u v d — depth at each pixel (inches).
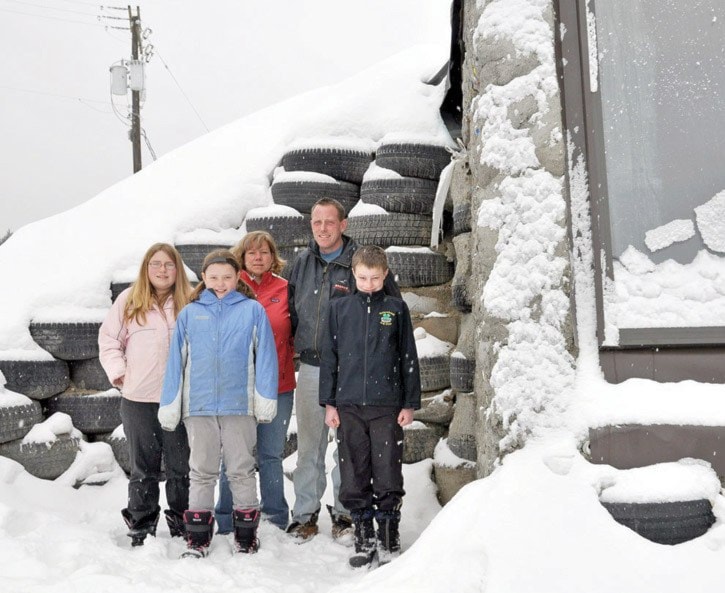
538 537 95.0
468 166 190.1
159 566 129.3
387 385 139.1
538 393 113.6
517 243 120.6
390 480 138.6
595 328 115.2
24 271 235.0
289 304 166.9
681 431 104.3
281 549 148.4
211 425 141.3
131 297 153.9
